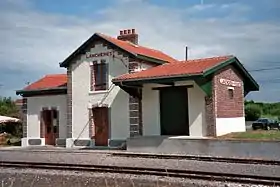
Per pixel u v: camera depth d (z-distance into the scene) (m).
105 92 26.70
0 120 40.25
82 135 27.58
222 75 23.78
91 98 27.31
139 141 22.97
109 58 26.64
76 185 14.01
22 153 25.19
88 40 27.30
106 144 26.58
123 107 25.81
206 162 18.67
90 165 17.88
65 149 26.47
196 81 21.95
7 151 26.78
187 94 23.39
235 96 25.38
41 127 30.52
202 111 22.70
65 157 22.00
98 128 27.06
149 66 26.98
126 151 23.25
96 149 25.33
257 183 13.16
